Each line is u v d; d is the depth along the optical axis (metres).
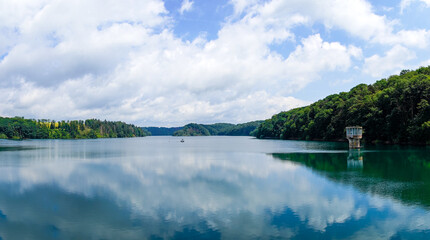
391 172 46.69
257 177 44.50
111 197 33.56
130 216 27.02
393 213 27.09
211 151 104.00
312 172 48.06
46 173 50.75
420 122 96.50
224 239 21.94
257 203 30.58
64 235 22.94
